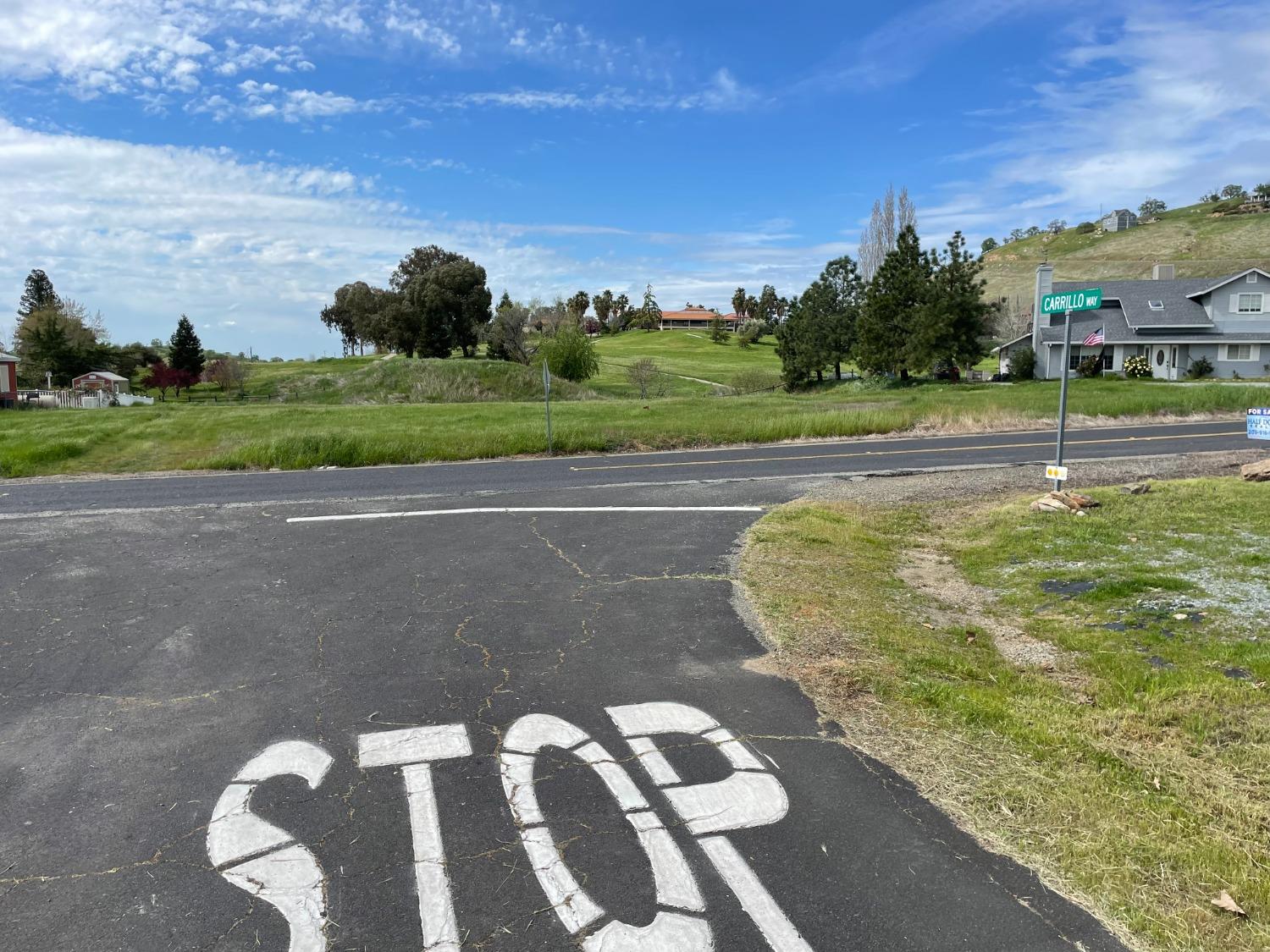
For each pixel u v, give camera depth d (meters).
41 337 64.56
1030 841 3.37
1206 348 47.47
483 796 3.76
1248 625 5.71
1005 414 22.52
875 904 2.99
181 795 3.79
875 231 67.06
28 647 5.79
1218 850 3.26
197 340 67.56
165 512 11.05
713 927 2.88
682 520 10.16
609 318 153.12
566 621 6.24
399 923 2.92
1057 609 6.41
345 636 5.95
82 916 2.97
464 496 12.24
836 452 17.58
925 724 4.43
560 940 2.82
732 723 4.48
